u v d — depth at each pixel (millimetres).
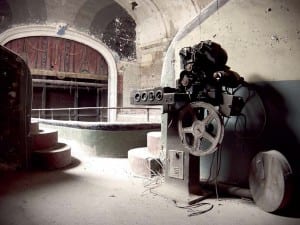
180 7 9359
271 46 2986
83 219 2363
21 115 4074
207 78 2932
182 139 2992
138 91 3363
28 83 4203
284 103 2885
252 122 3092
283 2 2914
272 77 2973
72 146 5844
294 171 2807
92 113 12609
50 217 2398
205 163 3506
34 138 4387
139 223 2297
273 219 2422
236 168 3207
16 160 4031
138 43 11797
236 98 2828
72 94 12047
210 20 3514
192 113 2908
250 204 2789
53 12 9844
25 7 9336
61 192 3090
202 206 2707
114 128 5312
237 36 3258
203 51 2893
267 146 2984
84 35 10617
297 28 2826
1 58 3768
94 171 4109
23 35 9547
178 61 3855
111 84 11344
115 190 3176
